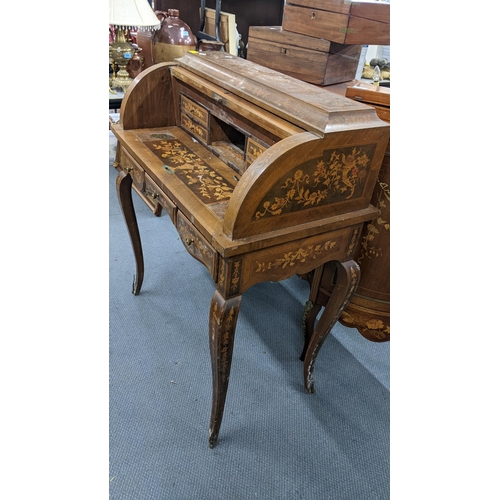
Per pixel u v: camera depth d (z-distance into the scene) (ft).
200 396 4.79
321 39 4.44
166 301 6.12
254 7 7.68
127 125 4.99
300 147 3.00
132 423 4.44
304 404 4.82
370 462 4.26
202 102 4.52
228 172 4.20
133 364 5.10
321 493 3.96
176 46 7.52
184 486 3.93
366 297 4.68
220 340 3.48
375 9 4.18
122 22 6.89
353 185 3.56
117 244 7.23
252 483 4.00
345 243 3.83
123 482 3.92
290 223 3.36
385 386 5.14
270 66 5.02
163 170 4.10
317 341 4.54
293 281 6.94
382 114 3.84
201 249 3.47
